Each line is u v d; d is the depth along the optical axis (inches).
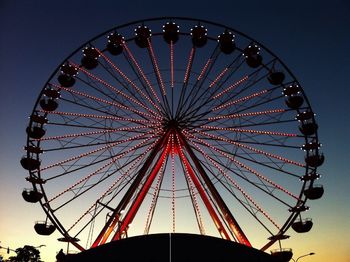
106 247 717.9
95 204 1095.0
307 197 1200.2
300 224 1211.9
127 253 709.3
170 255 706.2
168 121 1202.0
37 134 1195.9
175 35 1254.9
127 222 1115.3
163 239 719.1
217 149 1184.2
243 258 713.0
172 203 1134.4
